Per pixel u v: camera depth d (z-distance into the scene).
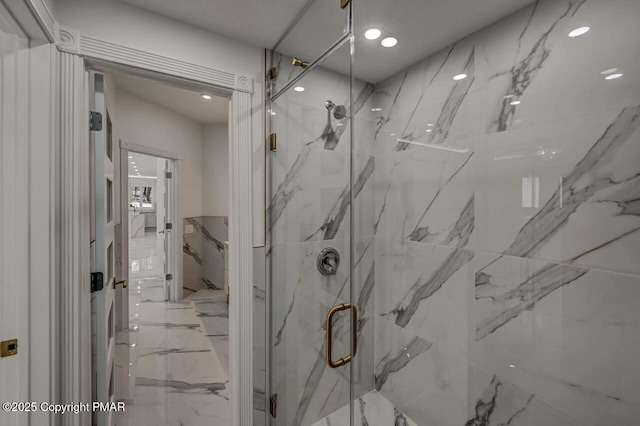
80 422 1.19
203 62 1.48
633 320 0.97
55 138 1.11
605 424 1.03
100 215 1.37
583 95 1.07
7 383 1.00
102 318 1.38
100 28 1.24
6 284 1.00
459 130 1.52
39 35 1.03
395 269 1.91
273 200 1.67
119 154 3.08
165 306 3.80
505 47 1.32
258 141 1.65
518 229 1.28
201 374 2.32
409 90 1.77
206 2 1.30
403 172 1.83
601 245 1.03
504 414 1.34
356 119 1.88
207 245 4.49
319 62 1.50
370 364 2.02
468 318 1.50
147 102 3.46
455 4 1.28
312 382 1.65
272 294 1.69
